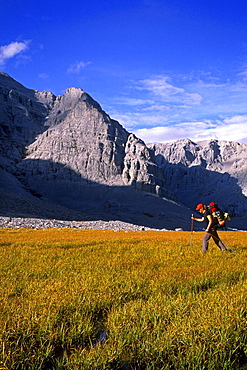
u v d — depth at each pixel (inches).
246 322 205.8
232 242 744.3
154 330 197.9
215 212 564.1
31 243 770.2
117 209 7042.3
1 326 197.9
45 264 431.5
